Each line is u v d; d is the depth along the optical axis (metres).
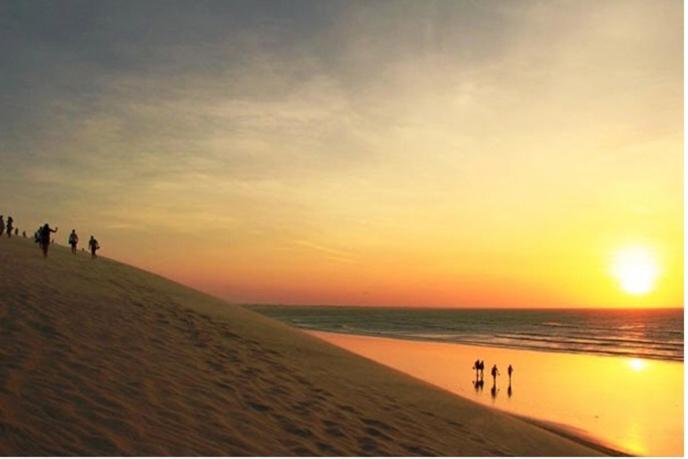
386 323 156.88
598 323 172.88
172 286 26.92
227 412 8.66
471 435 10.87
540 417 27.66
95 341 11.16
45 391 7.66
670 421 27.25
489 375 43.53
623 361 58.66
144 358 10.72
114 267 27.89
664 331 128.75
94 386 8.34
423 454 8.67
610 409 30.70
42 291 15.32
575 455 11.34
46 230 24.56
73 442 6.22
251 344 15.19
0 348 9.33
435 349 65.88
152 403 8.20
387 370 17.17
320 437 8.41
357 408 10.91
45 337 10.62
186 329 14.84
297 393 10.94
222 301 27.73
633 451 20.31
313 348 17.73
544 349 73.00
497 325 153.38
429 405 12.95
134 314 15.05
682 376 45.91
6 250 24.03
